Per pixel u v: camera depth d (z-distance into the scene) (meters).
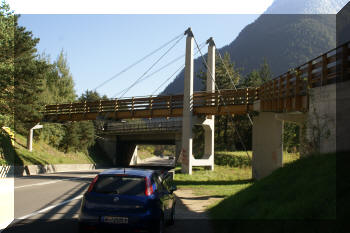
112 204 7.23
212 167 38.75
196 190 20.58
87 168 53.69
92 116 39.38
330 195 6.45
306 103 16.61
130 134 65.94
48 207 11.89
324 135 12.07
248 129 66.38
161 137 62.06
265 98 24.69
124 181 7.61
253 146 28.12
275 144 26.50
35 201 13.34
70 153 55.50
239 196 11.34
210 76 39.84
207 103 34.94
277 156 26.19
